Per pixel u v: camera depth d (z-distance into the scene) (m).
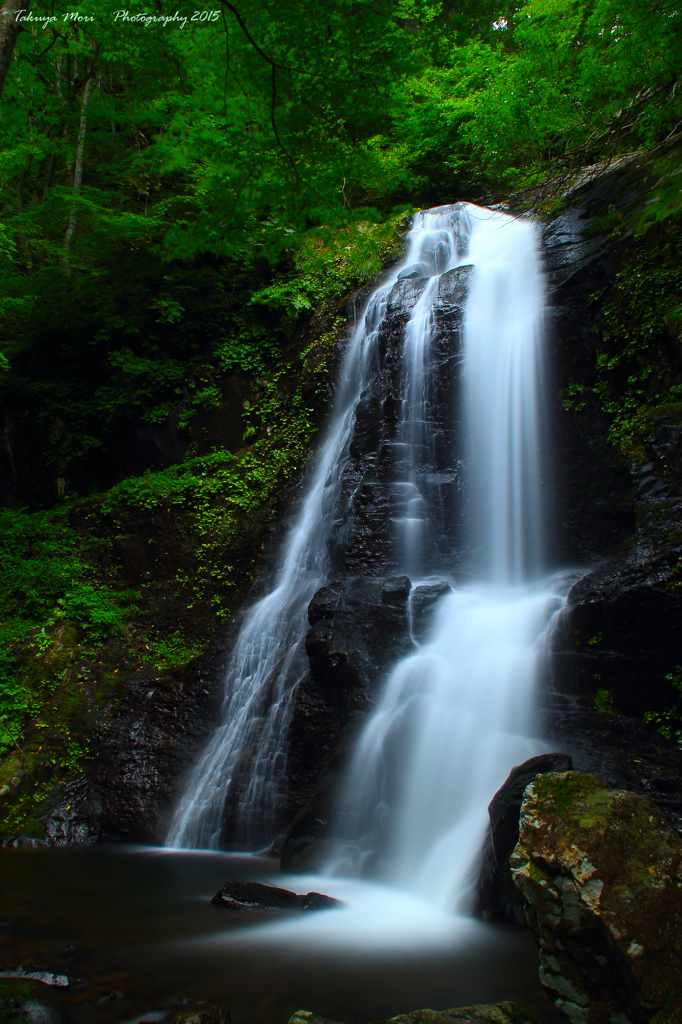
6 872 6.50
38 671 10.23
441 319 10.38
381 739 6.52
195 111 12.15
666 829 3.18
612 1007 2.93
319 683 7.96
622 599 6.15
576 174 12.05
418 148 16.70
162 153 15.22
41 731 9.43
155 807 8.32
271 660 9.38
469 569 9.05
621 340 8.62
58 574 11.79
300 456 12.71
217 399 14.12
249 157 7.98
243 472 13.12
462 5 16.36
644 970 2.72
